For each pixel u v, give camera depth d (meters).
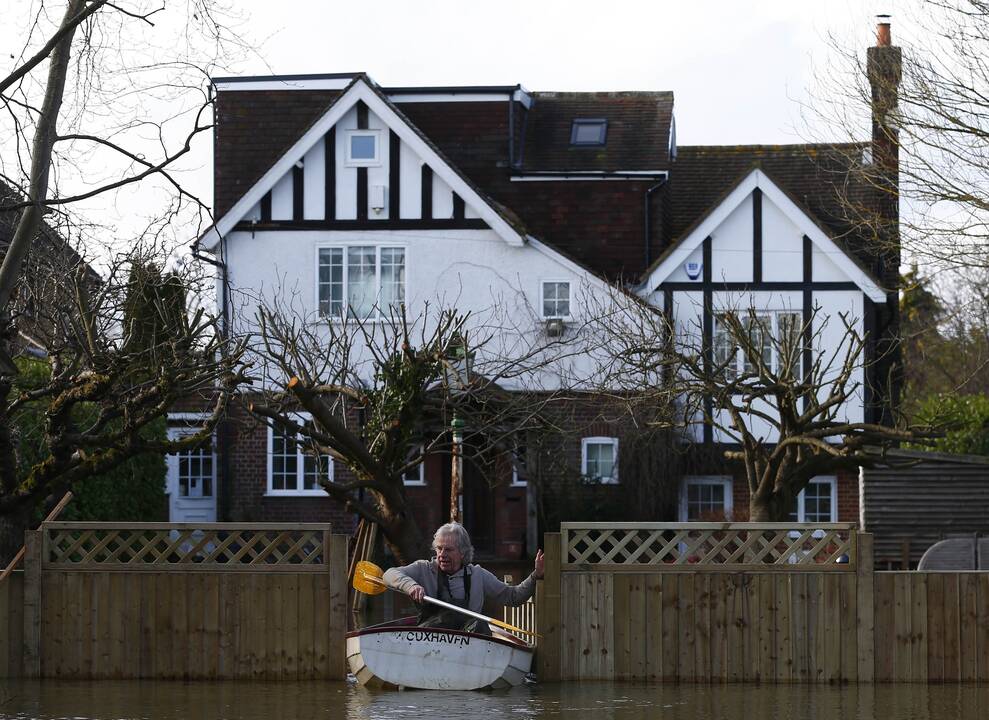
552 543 13.94
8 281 13.76
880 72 20.11
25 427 18.69
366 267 29.30
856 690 13.34
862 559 13.83
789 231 28.84
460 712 11.93
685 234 28.95
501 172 31.48
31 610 13.75
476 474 29.17
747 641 13.81
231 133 31.30
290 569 13.84
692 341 27.84
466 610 13.36
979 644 13.77
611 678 13.82
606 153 31.33
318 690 13.22
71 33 14.07
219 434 29.00
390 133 29.39
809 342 23.08
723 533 14.02
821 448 18.52
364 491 29.06
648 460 27.73
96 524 13.85
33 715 11.71
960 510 22.03
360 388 20.11
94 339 15.28
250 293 29.11
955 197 19.22
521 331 28.73
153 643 13.79
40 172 13.77
